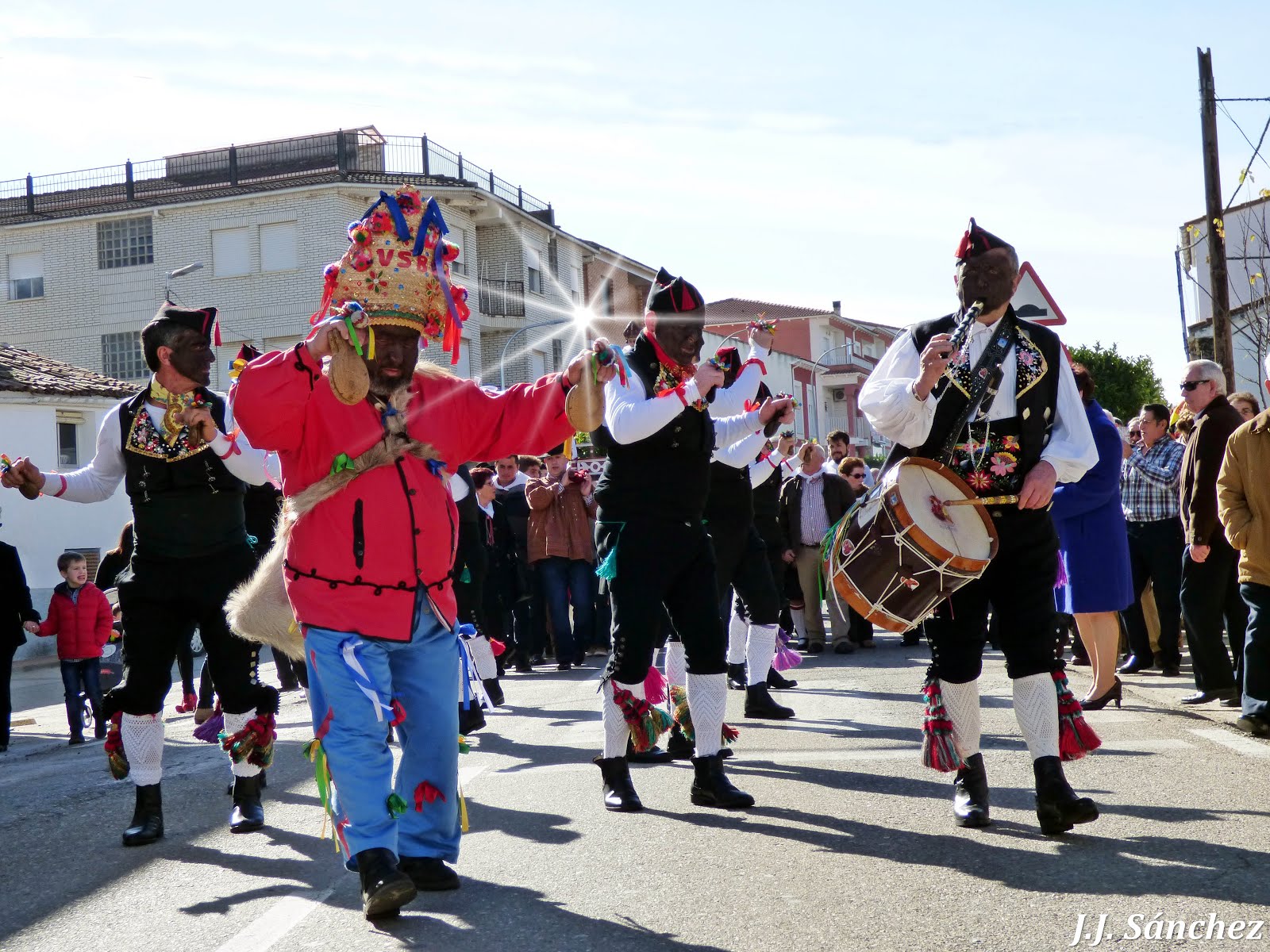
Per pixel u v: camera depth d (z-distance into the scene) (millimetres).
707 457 5609
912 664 10852
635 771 6410
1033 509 4719
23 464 5359
